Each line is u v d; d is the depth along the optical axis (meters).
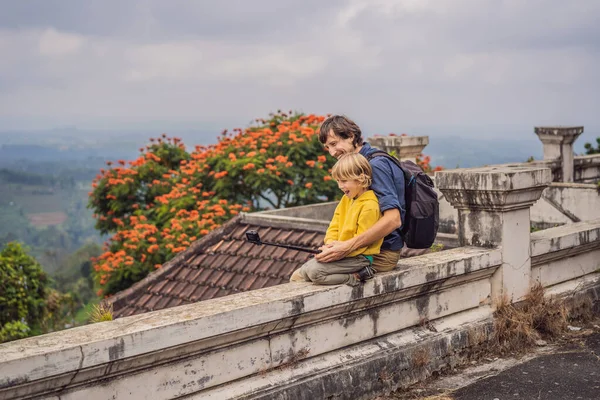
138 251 14.95
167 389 3.65
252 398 3.94
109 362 3.35
